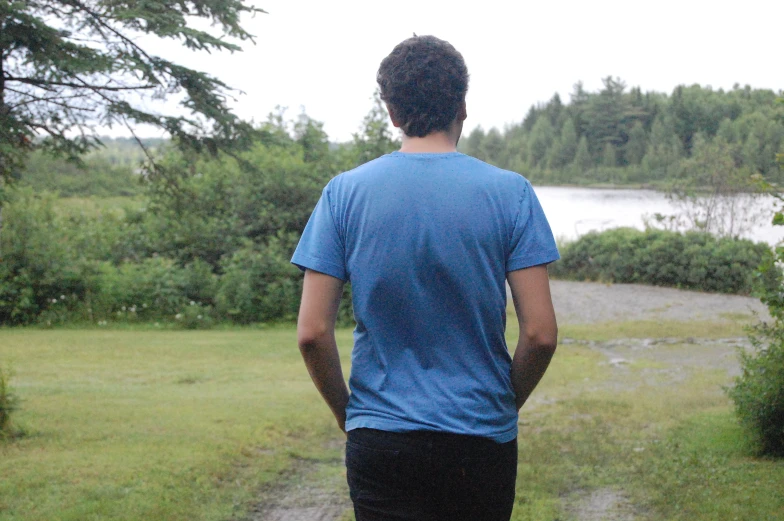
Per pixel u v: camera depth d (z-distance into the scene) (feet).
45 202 60.64
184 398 27.55
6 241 55.21
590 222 106.32
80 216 68.85
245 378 33.86
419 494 5.94
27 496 15.51
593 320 62.03
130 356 39.68
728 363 42.68
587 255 84.99
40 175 67.21
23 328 53.21
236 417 24.12
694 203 86.53
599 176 173.78
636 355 46.37
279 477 18.52
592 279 83.87
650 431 24.53
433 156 6.18
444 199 5.98
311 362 6.24
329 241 6.19
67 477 16.84
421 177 6.05
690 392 32.53
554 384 35.42
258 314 59.11
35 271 55.52
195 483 17.10
